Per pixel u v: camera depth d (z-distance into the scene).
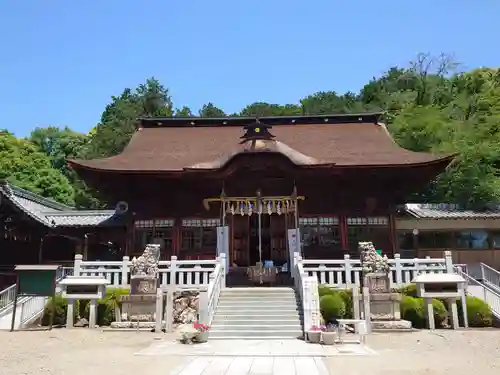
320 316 16.19
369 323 16.50
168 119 33.34
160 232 25.92
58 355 12.52
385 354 12.63
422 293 17.67
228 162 23.62
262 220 28.34
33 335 16.17
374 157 26.39
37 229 28.75
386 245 25.50
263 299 18.14
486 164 36.81
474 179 33.25
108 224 28.47
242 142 24.73
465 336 15.91
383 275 17.94
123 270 20.30
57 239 31.81
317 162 24.17
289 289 18.97
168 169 24.69
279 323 16.20
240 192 25.84
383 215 25.92
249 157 23.67
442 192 36.19
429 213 28.86
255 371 10.24
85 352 12.98
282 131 32.12
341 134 31.20
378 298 17.59
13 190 29.88
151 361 11.53
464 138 41.78
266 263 22.92
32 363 11.41
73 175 69.38
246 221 26.94
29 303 19.81
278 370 10.35
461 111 54.09
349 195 26.16
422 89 64.81
